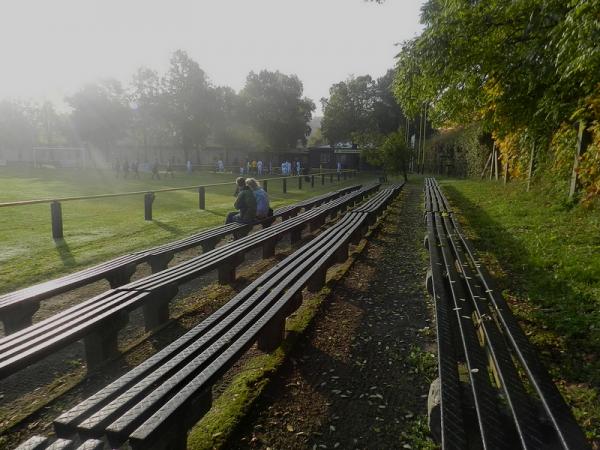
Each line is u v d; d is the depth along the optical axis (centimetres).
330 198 1452
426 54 871
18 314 353
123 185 2456
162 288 382
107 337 333
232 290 513
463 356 299
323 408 270
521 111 944
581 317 357
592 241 596
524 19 775
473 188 1866
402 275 566
